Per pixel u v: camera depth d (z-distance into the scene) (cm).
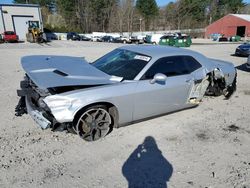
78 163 316
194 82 456
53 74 346
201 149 362
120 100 365
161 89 407
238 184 287
